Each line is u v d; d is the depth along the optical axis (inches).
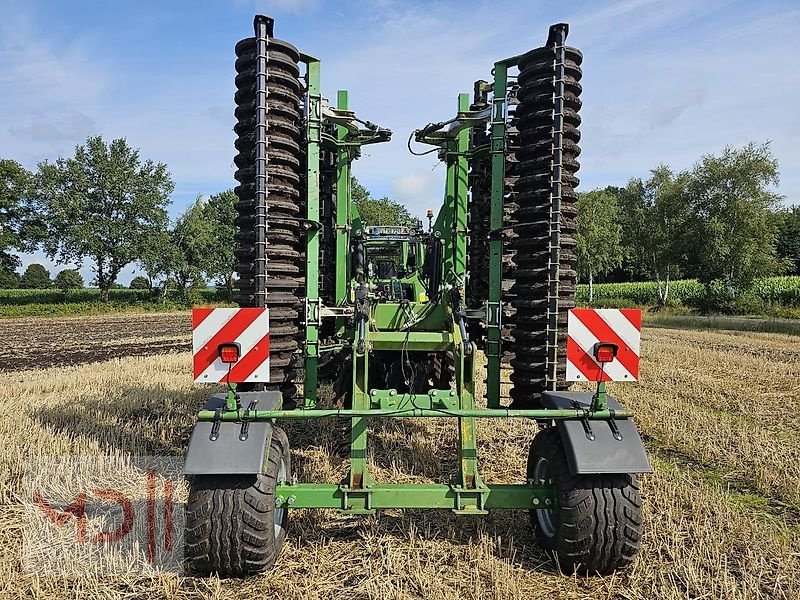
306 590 146.6
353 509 162.2
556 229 187.9
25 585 151.1
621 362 161.5
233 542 148.1
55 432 293.0
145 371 511.5
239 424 155.3
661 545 172.1
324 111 254.2
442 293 248.5
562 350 202.4
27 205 1839.3
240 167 210.2
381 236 324.8
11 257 1830.7
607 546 151.9
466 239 293.4
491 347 217.0
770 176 1275.8
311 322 225.6
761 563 161.0
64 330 1091.9
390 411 160.9
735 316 1254.9
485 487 165.9
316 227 226.1
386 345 206.4
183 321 1368.1
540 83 195.5
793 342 779.4
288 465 178.7
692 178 1364.4
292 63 200.5
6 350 746.8
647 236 1553.9
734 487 231.1
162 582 152.4
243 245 206.5
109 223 1839.3
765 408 372.8
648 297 1752.0
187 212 2150.6
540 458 174.6
